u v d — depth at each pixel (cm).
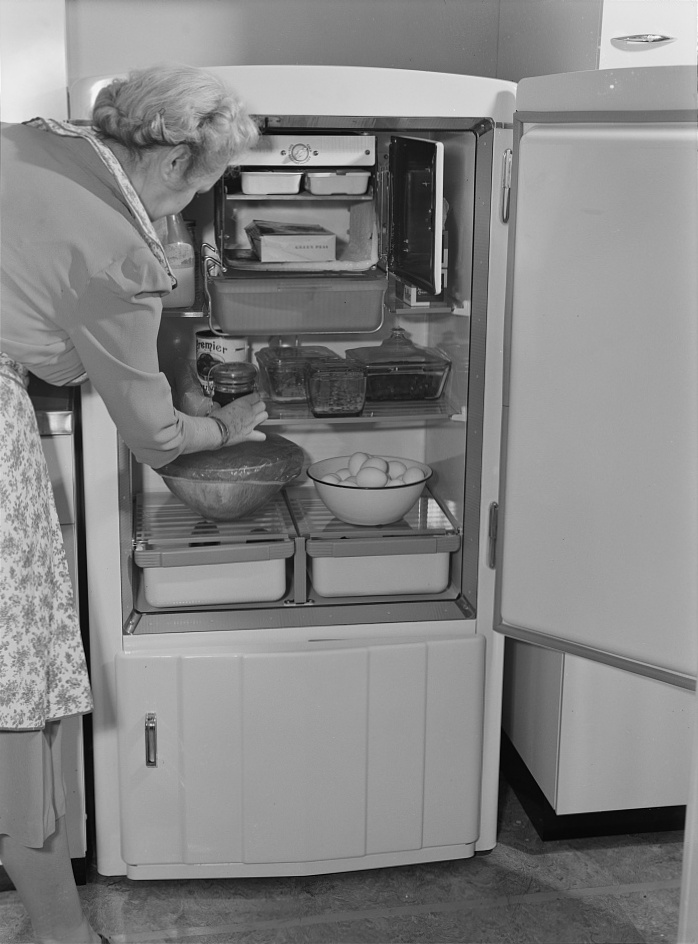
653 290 149
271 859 177
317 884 182
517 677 205
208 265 164
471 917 174
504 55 206
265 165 159
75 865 177
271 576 174
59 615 154
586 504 162
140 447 153
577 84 149
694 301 146
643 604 160
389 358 176
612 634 164
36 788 152
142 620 170
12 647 146
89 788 185
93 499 161
